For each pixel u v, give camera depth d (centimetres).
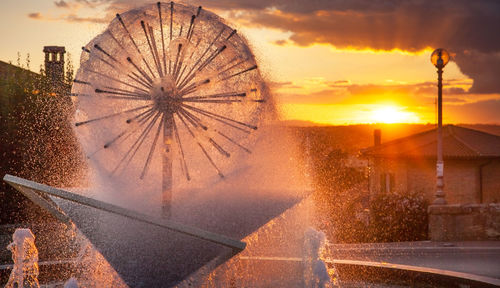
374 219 1855
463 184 2727
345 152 2853
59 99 591
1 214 1794
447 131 3038
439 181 1727
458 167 2738
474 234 1647
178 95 514
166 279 484
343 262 992
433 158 2741
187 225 459
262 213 512
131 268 488
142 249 487
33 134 1778
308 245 619
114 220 491
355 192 2728
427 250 1437
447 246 1504
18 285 660
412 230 1812
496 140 2916
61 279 873
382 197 1897
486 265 1212
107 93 520
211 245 484
